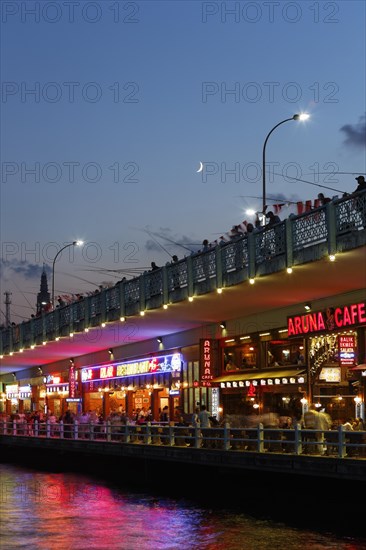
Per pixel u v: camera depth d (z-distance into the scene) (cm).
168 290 4269
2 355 7275
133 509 3281
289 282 3591
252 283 3612
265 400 4434
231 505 3344
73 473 4884
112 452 4438
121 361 6438
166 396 5719
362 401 3722
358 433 2817
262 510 3194
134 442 4312
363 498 2836
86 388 7156
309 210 3209
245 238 3600
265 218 3709
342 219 3023
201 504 3384
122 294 4812
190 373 5281
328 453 3003
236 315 4656
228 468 3422
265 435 3294
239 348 4769
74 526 2916
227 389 4812
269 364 4453
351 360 3659
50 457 5441
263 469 3178
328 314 3856
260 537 2645
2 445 6203
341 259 3109
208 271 3897
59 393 7869
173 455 3809
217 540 2625
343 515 2925
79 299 5591
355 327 3688
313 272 3362
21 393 9181
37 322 6419
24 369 9131
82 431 4916
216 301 4131
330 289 3766
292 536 2647
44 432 5681
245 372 4647
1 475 4828
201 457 3584
